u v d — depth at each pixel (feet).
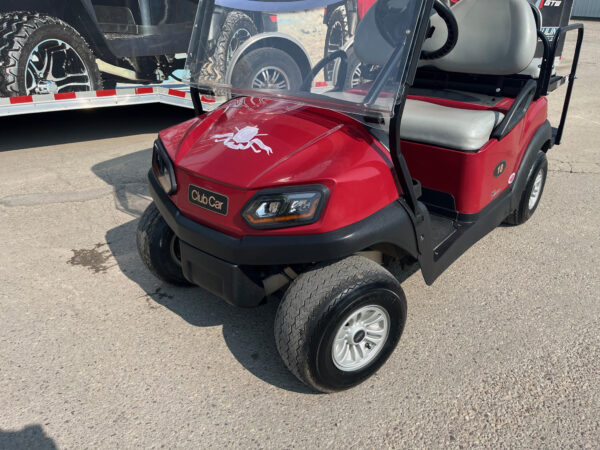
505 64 9.95
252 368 7.75
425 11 6.09
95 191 13.58
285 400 7.16
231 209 6.42
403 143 9.46
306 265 7.25
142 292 9.45
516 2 9.59
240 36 7.73
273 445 6.47
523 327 8.59
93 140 18.08
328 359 6.59
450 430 6.66
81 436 6.56
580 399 7.13
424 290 9.56
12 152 16.78
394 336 7.37
